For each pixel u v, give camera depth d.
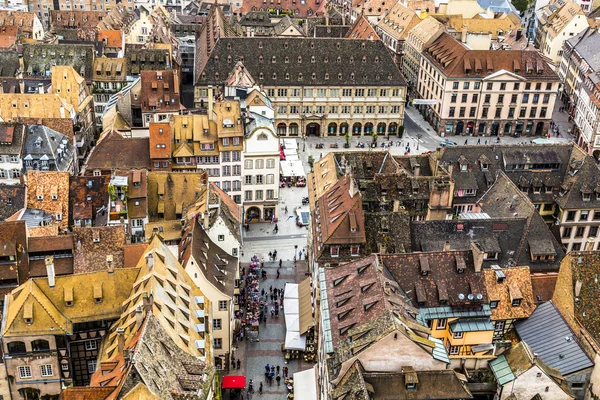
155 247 93.44
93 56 194.12
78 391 74.19
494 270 101.06
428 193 125.81
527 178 139.75
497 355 98.00
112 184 120.44
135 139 145.62
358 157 136.38
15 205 121.69
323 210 119.69
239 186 151.25
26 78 179.12
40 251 102.88
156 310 81.44
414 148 195.50
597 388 89.25
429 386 82.12
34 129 147.00
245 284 127.81
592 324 96.00
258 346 112.38
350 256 110.56
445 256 99.56
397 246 110.50
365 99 198.25
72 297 91.75
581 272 97.69
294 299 118.75
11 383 91.00
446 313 96.75
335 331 89.62
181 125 146.00
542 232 114.31
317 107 197.75
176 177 128.38
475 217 122.94
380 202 124.19
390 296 89.94
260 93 165.50
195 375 79.81
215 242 117.12
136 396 68.88
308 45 195.50
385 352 82.44
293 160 175.50
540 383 87.50
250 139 147.38
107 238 105.12
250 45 193.12
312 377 100.75
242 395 102.00
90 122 182.88
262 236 148.25
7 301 93.44
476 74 198.38
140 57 194.75
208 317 97.81
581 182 137.12
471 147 140.50
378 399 80.69
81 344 92.62
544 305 100.75
